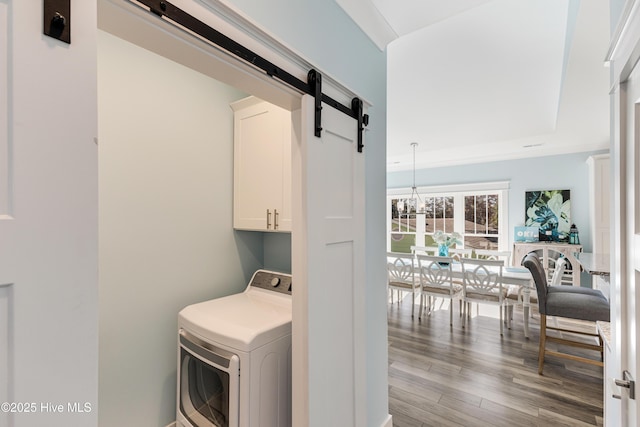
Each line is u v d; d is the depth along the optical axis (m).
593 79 2.31
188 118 1.84
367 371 1.65
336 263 1.31
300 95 1.15
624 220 0.95
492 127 3.86
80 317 0.58
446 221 6.12
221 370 1.34
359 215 1.47
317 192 1.18
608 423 1.35
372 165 1.69
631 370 0.92
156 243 1.69
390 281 4.30
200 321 1.49
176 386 1.76
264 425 1.35
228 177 2.05
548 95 2.94
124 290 1.56
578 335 3.35
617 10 1.01
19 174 0.51
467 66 2.43
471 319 3.93
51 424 0.54
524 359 2.80
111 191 1.52
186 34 0.79
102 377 1.49
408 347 3.06
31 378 0.52
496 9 1.78
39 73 0.53
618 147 0.95
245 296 1.91
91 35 0.59
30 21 0.52
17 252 0.51
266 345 1.37
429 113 3.42
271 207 1.81
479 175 5.71
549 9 1.77
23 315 0.51
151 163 1.67
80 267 0.58
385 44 1.78
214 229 1.97
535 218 5.07
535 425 1.92
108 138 1.51
